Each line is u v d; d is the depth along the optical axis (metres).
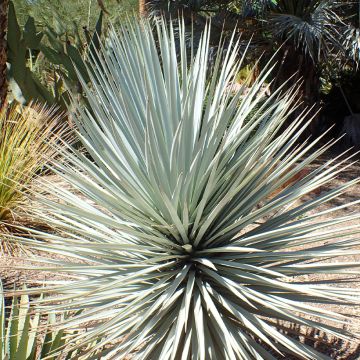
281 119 3.08
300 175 6.70
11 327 3.08
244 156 2.95
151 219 3.00
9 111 6.36
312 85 10.42
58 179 4.91
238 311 2.77
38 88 7.89
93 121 3.12
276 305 2.78
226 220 3.02
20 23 12.32
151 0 9.87
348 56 10.11
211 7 10.12
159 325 2.95
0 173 4.82
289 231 2.91
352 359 3.74
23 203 4.79
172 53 3.05
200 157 2.94
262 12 9.62
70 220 3.14
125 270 2.98
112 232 3.12
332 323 4.13
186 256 2.95
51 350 3.00
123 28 3.14
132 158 2.91
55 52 8.22
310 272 2.93
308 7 9.85
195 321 2.72
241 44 9.92
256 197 3.04
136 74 3.09
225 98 3.14
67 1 12.15
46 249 3.02
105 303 3.03
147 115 2.72
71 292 3.04
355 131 10.03
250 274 2.85
